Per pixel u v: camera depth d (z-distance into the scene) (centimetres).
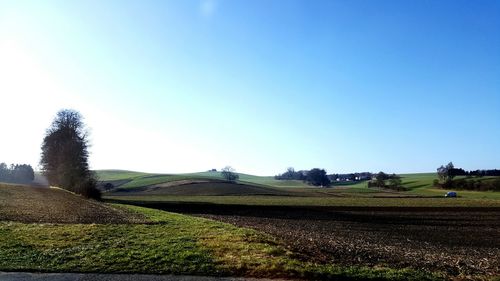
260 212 5541
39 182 10825
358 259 1808
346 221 4747
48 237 1961
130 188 12525
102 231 2192
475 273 1709
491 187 13388
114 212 3516
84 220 2709
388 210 6109
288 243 2077
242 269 1448
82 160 6981
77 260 1551
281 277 1384
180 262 1525
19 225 2300
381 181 16000
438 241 3291
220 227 2609
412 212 5875
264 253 1675
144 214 3528
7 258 1561
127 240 1938
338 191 13600
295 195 11100
